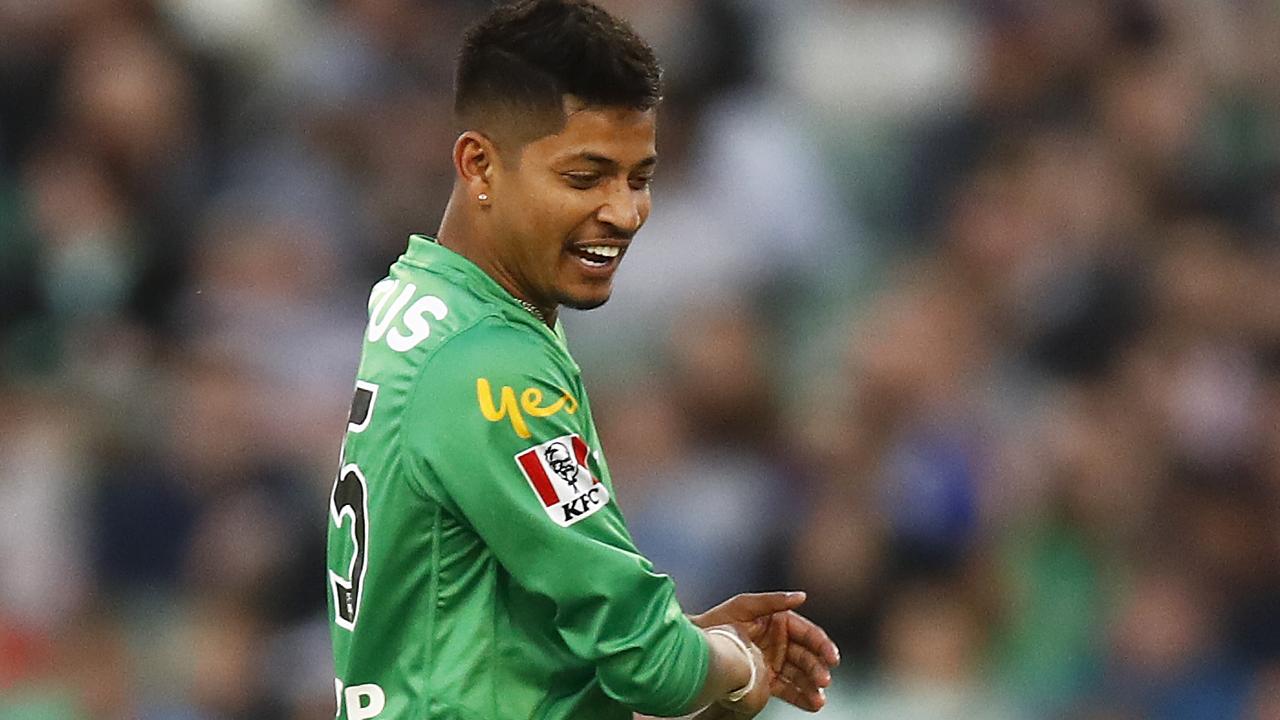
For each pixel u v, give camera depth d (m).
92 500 31.48
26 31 37.56
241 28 39.09
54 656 29.25
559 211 12.27
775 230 34.81
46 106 37.06
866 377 30.92
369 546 12.46
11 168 36.50
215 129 37.81
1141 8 38.28
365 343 12.83
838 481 29.28
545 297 12.61
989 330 33.78
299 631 30.06
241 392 31.83
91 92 36.78
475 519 12.08
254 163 36.97
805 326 34.50
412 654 12.43
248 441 31.52
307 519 31.17
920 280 34.94
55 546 31.23
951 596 28.48
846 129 37.62
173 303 34.81
